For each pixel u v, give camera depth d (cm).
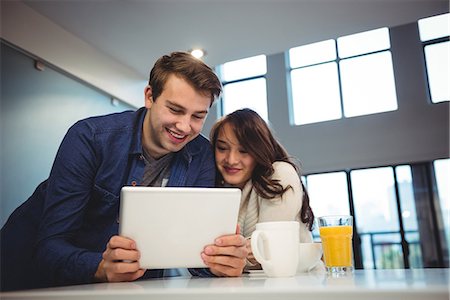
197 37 283
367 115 552
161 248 83
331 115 584
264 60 632
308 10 250
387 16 258
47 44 262
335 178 564
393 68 554
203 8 248
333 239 92
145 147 128
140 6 248
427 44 550
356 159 545
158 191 79
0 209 219
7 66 238
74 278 91
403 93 541
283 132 588
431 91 538
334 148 559
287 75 610
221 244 87
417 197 521
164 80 111
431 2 244
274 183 131
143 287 61
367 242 536
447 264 496
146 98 121
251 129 137
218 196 84
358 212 546
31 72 253
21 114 242
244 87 637
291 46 296
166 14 256
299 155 574
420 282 51
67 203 107
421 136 519
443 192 510
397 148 528
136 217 80
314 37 283
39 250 100
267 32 275
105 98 313
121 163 120
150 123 120
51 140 260
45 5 251
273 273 85
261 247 88
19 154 236
